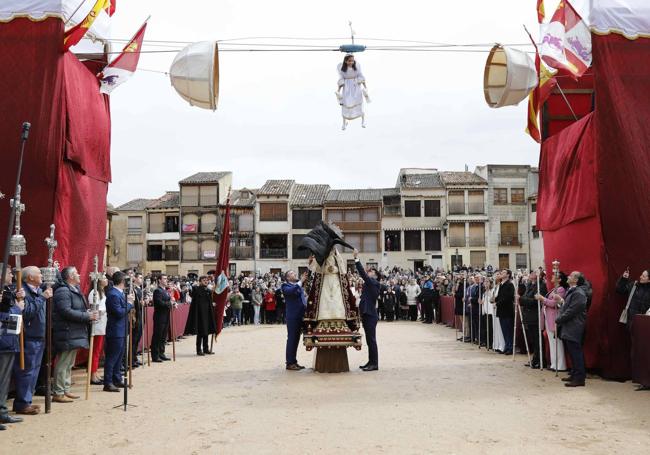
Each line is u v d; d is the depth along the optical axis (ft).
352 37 36.68
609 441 21.50
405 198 181.27
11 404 28.91
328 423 24.32
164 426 24.13
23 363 25.22
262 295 94.38
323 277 38.88
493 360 43.96
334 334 38.11
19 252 24.71
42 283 29.94
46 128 34.01
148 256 189.16
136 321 41.70
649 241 35.63
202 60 32.30
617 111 36.01
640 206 35.68
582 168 38.06
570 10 38.01
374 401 28.84
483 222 177.88
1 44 34.24
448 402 28.50
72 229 37.45
